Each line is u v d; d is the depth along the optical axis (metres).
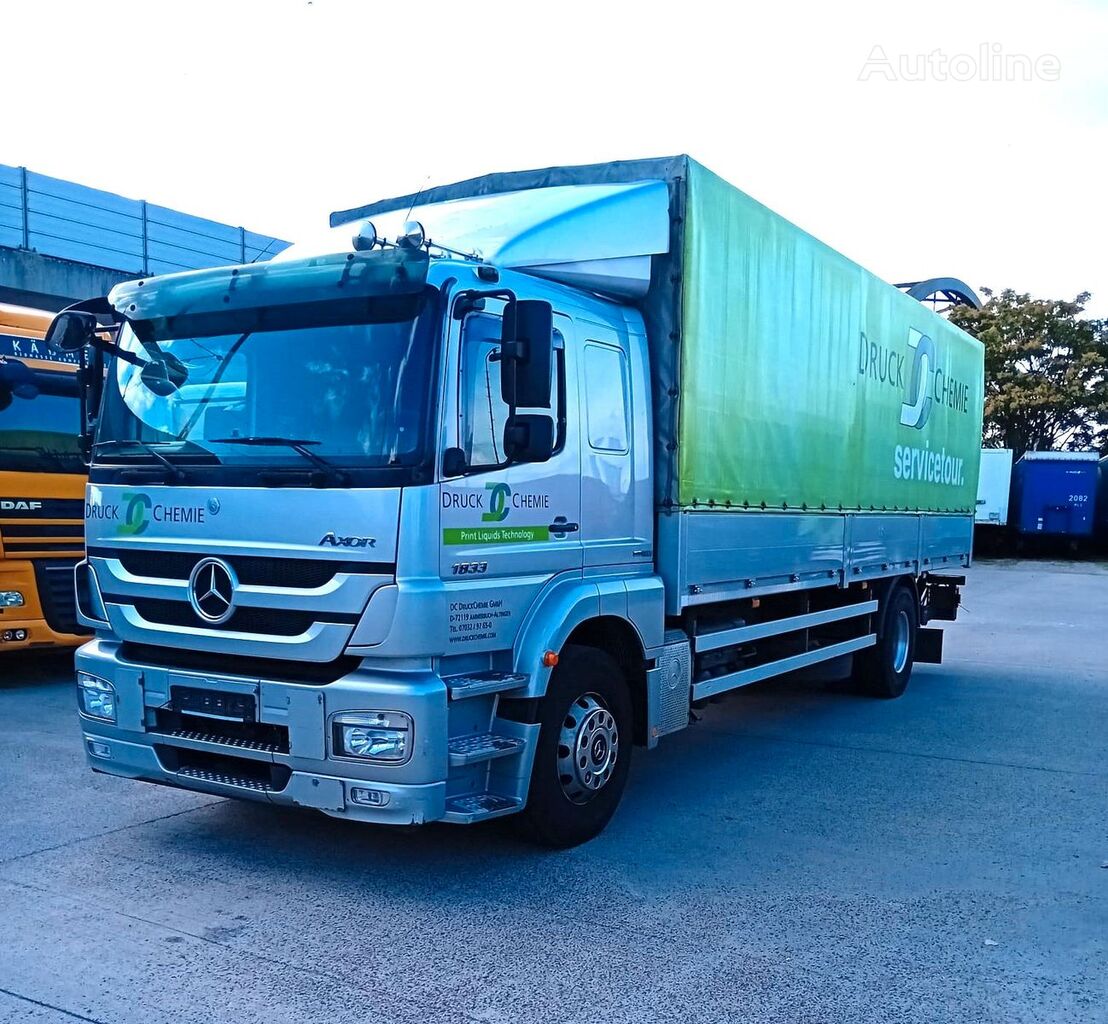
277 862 4.93
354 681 4.31
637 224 5.68
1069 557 34.16
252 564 4.55
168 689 4.77
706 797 6.26
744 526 6.66
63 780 6.24
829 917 4.41
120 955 3.91
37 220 16.78
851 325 8.34
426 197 6.58
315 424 4.50
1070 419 38.62
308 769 4.39
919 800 6.25
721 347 6.29
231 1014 3.49
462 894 4.59
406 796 4.26
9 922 4.18
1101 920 4.44
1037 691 10.31
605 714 5.36
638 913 4.41
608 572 5.46
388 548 4.24
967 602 19.81
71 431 9.38
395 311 4.45
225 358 4.79
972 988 3.78
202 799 5.90
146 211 18.25
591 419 5.33
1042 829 5.71
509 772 4.75
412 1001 3.61
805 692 10.16
